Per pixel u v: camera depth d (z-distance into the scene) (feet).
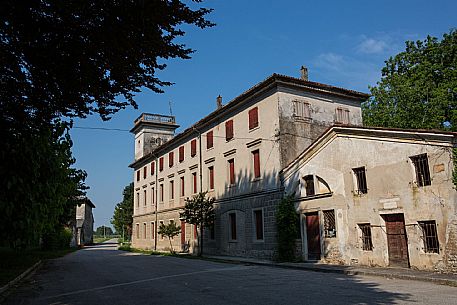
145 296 33.12
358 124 86.79
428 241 47.93
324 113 81.66
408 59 107.86
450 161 45.75
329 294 32.09
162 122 163.02
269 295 31.94
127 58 22.75
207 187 100.73
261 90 79.71
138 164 161.38
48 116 27.55
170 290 36.37
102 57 22.40
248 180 83.10
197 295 32.89
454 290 34.37
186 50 23.93
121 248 156.46
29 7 18.97
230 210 89.04
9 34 20.31
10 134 28.50
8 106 26.12
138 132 167.12
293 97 77.92
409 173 50.31
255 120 82.28
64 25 20.08
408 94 100.37
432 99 94.89
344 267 54.19
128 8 19.85
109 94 25.32
